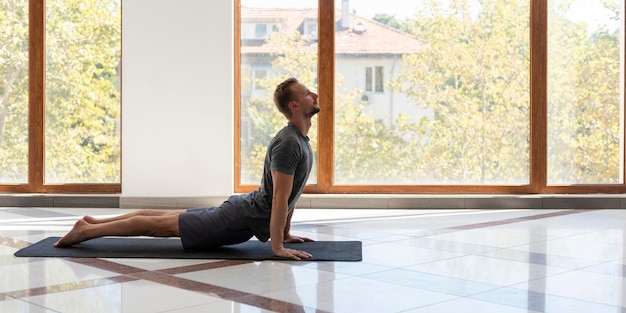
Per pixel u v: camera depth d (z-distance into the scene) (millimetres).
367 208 6711
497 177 7031
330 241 4629
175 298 3074
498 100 7004
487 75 7004
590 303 3021
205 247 4176
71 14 6945
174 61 6695
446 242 4656
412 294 3170
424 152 7012
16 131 6984
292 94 3984
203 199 6711
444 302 3025
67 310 2867
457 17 6977
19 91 6980
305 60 6961
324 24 6918
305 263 3879
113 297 3090
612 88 7051
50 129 6965
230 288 3266
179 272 3617
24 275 3533
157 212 4223
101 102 6961
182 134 6730
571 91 7039
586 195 6863
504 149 7027
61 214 6152
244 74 6957
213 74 6707
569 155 7055
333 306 2949
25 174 7004
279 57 6957
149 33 6684
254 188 6945
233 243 4164
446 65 6988
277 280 3438
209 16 6688
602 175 7082
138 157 6719
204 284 3348
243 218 4047
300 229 5254
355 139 7000
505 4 6980
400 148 7008
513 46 7000
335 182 6996
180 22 6684
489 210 6617
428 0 6961
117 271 3633
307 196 6719
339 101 6984
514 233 5086
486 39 6980
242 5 6941
